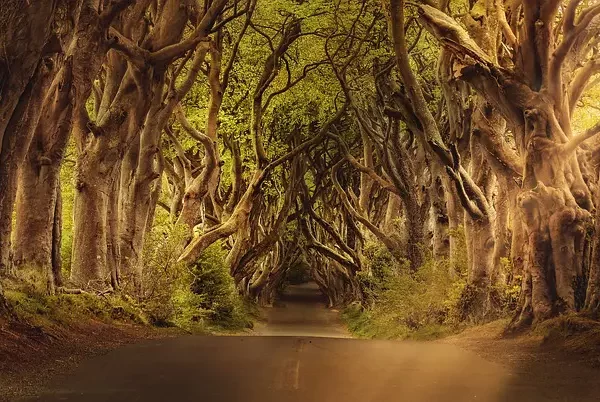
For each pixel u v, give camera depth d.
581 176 16.80
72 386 9.09
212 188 27.69
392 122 28.52
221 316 29.47
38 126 15.98
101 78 22.20
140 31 20.02
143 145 21.25
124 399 8.21
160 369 10.68
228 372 10.42
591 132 15.77
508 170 19.06
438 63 23.09
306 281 113.94
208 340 15.81
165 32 19.42
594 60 17.23
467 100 22.48
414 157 30.55
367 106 32.44
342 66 30.52
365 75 30.84
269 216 48.44
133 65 18.67
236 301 32.66
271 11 28.12
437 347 14.80
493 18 19.27
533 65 17.09
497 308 20.30
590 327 13.82
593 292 14.61
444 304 21.80
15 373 9.84
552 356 12.88
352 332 33.00
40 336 12.59
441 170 22.91
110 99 19.77
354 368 11.11
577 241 16.05
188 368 10.80
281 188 44.81
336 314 51.34
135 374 10.15
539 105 16.73
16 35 12.17
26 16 12.14
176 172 33.22
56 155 16.19
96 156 18.83
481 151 21.61
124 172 21.08
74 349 12.70
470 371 10.94
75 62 15.79
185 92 21.88
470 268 20.92
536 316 16.16
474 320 20.41
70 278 18.75
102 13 16.16
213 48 25.70
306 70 30.27
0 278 13.45
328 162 45.25
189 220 25.72
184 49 19.00
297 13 27.28
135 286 20.72
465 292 20.86
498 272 20.73
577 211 16.02
